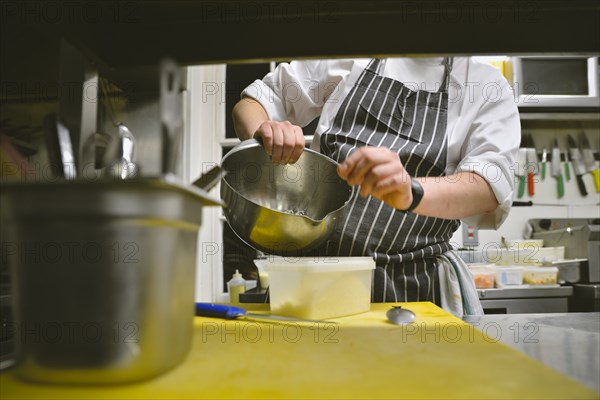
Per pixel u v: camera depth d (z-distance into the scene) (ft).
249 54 2.15
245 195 3.31
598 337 2.31
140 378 1.50
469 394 1.47
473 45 2.09
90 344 1.42
